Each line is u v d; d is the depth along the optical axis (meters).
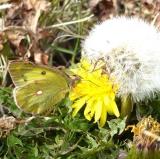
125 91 0.24
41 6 0.30
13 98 0.25
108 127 0.25
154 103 0.25
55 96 0.24
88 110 0.24
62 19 0.32
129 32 0.24
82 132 0.24
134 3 0.32
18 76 0.24
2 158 0.24
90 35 0.26
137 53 0.24
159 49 0.24
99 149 0.23
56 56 0.32
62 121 0.25
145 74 0.24
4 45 0.29
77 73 0.25
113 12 0.32
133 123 0.25
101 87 0.24
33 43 0.29
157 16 0.29
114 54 0.24
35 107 0.24
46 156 0.24
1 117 0.25
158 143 0.21
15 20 0.31
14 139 0.24
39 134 0.25
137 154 0.21
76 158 0.24
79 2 0.32
